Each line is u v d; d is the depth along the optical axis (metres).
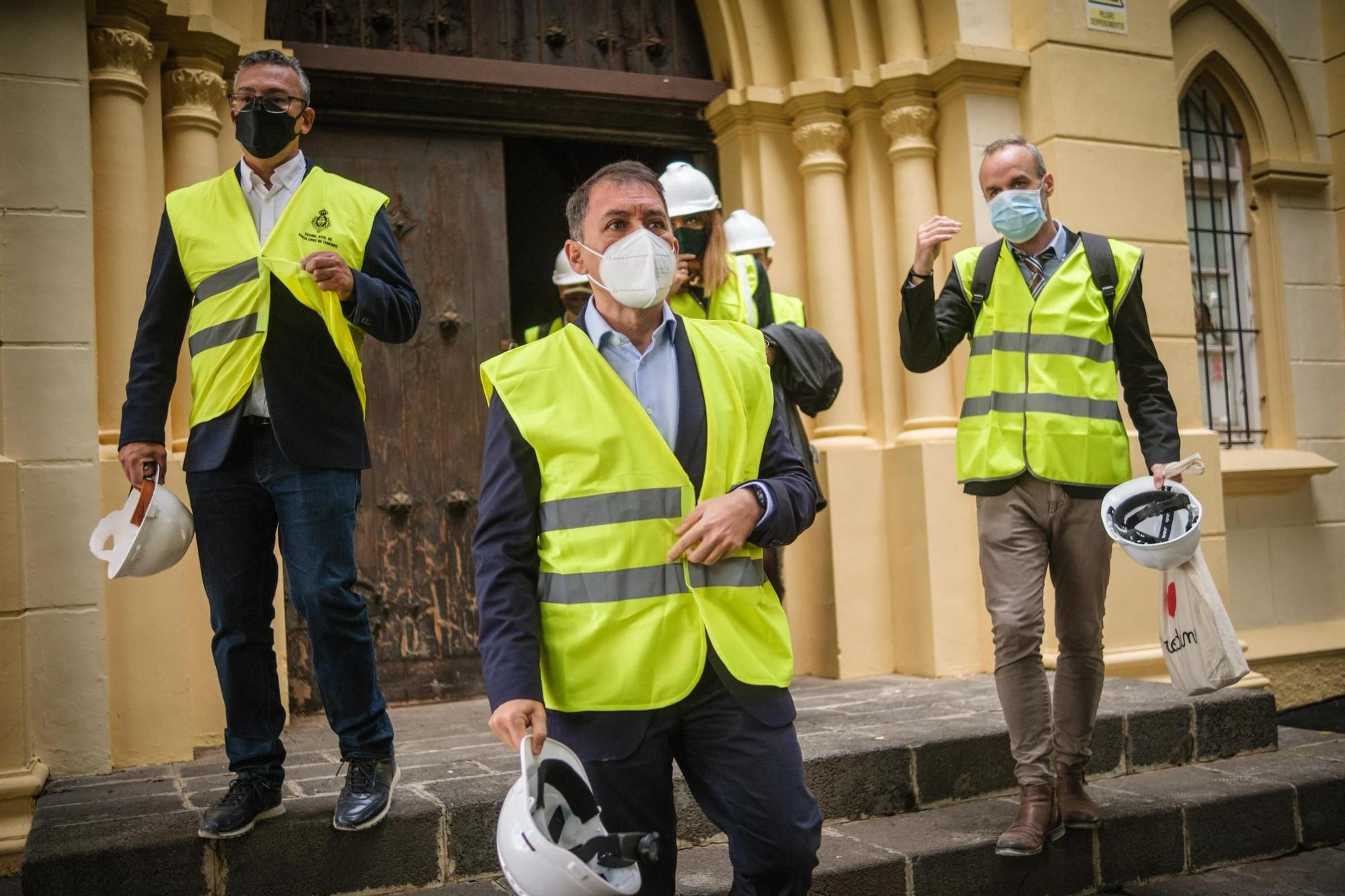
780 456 2.32
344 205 3.01
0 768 3.34
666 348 2.27
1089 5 5.37
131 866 2.78
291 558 2.86
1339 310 6.68
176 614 3.99
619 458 2.14
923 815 3.60
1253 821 3.73
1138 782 3.90
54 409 3.72
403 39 5.13
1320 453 6.54
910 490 5.27
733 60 5.61
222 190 2.96
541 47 5.39
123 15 4.07
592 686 2.10
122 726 3.90
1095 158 5.31
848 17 5.52
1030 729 3.31
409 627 4.98
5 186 3.72
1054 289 3.43
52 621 3.68
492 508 2.15
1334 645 6.22
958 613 5.20
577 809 1.98
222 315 2.85
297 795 3.21
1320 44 6.70
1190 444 5.39
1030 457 3.32
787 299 4.33
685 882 3.04
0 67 3.74
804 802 2.12
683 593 2.12
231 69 4.52
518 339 6.16
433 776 3.44
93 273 3.85
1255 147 6.52
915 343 3.34
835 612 5.33
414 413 5.04
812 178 5.52
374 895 2.95
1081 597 3.37
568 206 2.30
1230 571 6.18
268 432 2.86
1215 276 6.43
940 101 5.40
